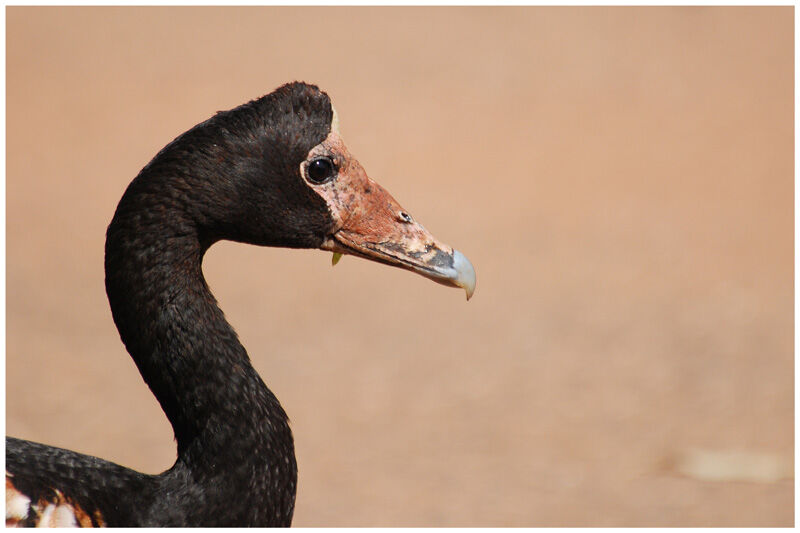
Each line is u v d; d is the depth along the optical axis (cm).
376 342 1498
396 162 2323
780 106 2625
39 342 1459
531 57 2947
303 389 1325
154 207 500
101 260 1836
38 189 2188
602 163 2342
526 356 1450
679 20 3166
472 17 3231
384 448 1172
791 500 1066
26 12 3262
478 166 2317
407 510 1031
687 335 1520
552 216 2052
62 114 2605
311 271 1844
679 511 1030
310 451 1158
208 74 2856
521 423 1245
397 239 552
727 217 2050
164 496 502
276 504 514
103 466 501
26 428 1179
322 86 2752
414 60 2945
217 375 508
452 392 1329
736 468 1125
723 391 1332
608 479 1112
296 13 3294
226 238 527
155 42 3080
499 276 1752
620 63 2906
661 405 1294
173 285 506
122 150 2419
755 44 2997
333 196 535
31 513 467
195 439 508
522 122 2577
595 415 1266
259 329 1534
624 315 1598
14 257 1820
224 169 506
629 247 1894
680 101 2675
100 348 1460
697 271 1781
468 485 1085
